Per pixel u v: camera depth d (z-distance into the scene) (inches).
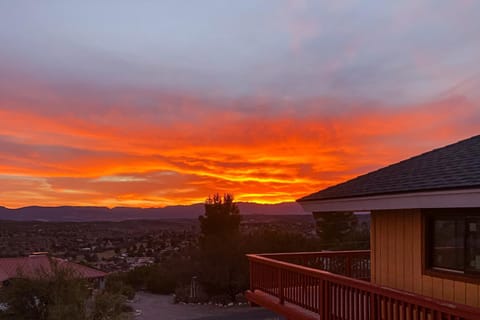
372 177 370.3
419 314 219.1
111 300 706.8
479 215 259.0
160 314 1020.5
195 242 1423.5
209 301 1203.9
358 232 1439.5
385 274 343.3
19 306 685.3
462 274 270.2
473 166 260.4
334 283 300.8
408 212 320.8
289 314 356.8
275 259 442.0
